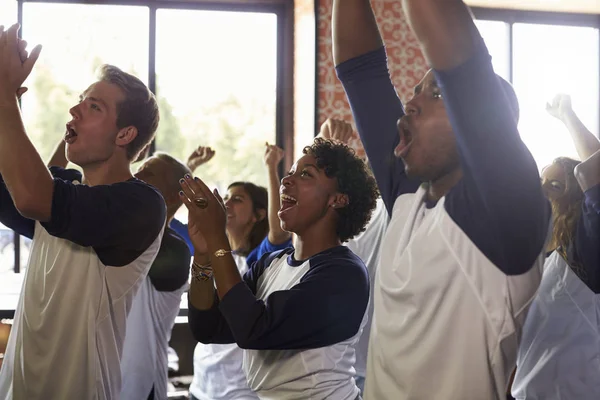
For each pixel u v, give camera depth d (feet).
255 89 11.61
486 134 2.64
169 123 11.36
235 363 6.36
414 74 10.93
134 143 5.04
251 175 11.69
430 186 3.18
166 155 6.35
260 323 3.90
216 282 4.04
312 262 4.20
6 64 4.28
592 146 5.77
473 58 2.63
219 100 11.52
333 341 4.04
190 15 11.35
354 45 3.70
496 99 2.65
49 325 4.61
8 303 9.16
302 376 4.06
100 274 4.68
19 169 4.18
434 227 2.98
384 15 10.89
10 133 4.21
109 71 5.00
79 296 4.63
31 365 4.61
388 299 3.12
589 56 12.03
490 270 2.83
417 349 2.96
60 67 11.06
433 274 2.92
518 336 2.92
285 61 11.65
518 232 2.74
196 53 11.41
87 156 4.85
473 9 11.76
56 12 11.01
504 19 11.82
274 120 11.69
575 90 12.01
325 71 10.57
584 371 5.22
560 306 5.28
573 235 5.14
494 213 2.72
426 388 2.92
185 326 10.38
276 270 4.63
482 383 2.84
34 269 4.77
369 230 5.39
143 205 4.72
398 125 3.14
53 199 4.30
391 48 10.89
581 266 4.94
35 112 11.03
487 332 2.85
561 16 11.94
